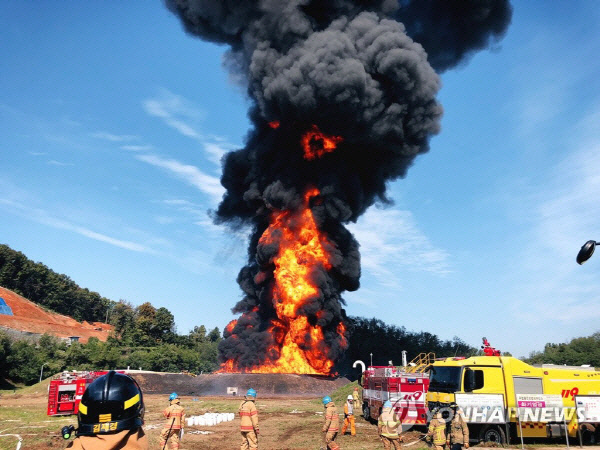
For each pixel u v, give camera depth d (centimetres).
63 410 2588
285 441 1786
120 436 280
